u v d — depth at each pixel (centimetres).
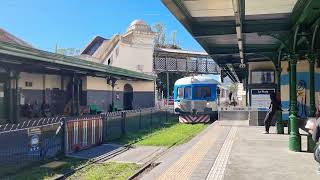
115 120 1989
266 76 2366
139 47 5991
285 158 1110
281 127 1809
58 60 2702
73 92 3575
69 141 1444
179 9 1103
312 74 1366
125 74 4081
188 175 927
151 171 1011
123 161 1343
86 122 1590
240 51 1672
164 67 6825
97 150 1560
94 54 6016
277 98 1812
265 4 1108
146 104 5219
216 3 1088
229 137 1681
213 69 7338
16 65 2747
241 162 1056
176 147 1552
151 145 1720
